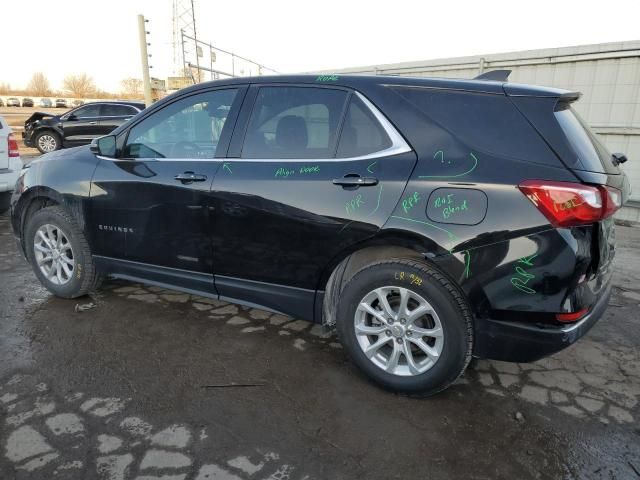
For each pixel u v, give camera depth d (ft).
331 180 8.65
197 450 7.15
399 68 30.63
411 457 7.11
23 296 12.89
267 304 9.90
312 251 8.92
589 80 23.89
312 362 9.75
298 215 8.89
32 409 8.02
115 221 11.27
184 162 10.39
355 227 8.39
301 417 7.98
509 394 8.75
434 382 8.20
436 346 8.13
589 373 9.53
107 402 8.27
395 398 8.55
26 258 13.14
